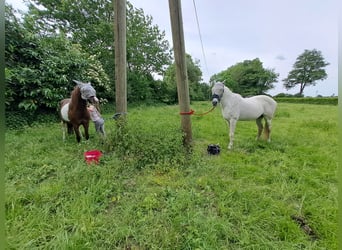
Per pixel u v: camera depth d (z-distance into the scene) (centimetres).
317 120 611
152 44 1365
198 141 380
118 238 136
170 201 174
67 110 342
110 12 1084
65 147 315
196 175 228
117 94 325
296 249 128
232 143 340
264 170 246
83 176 209
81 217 151
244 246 131
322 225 148
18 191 180
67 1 965
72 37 1003
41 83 508
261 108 362
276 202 176
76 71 598
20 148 303
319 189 199
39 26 904
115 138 285
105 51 1035
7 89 454
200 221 146
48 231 139
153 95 1438
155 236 137
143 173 233
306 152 314
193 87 1830
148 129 303
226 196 184
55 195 179
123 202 175
